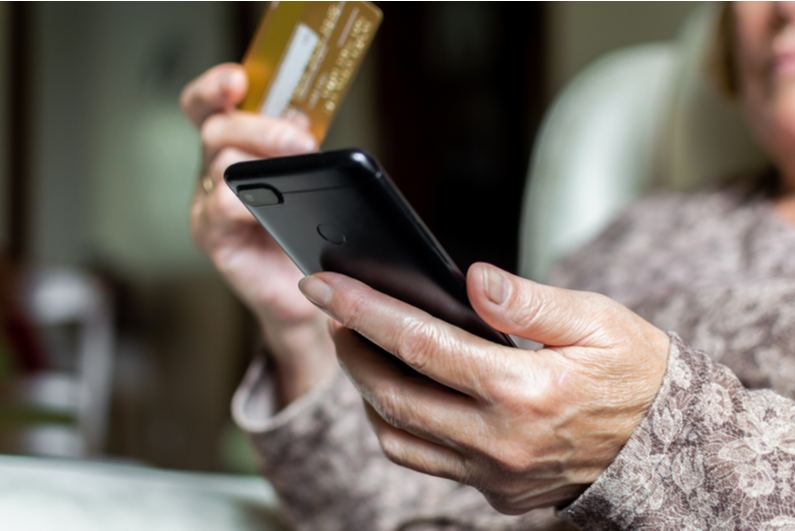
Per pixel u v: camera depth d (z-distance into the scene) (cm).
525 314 34
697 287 63
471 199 296
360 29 55
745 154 82
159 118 299
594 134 95
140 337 307
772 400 38
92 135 314
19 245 303
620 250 75
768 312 51
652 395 36
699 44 86
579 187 94
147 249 307
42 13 306
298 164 29
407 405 37
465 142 290
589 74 103
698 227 72
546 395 34
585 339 35
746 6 63
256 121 53
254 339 287
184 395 300
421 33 286
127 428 303
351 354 39
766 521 34
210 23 291
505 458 36
